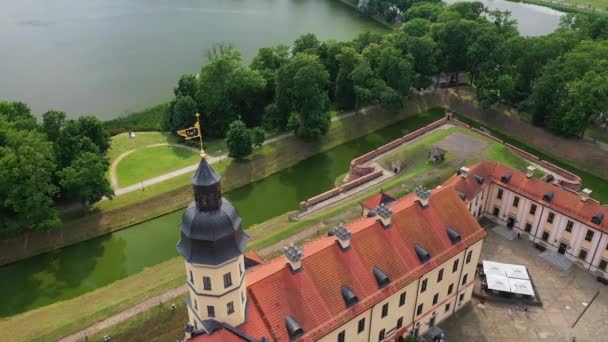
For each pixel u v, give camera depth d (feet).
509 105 517.96
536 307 285.43
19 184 319.68
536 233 330.54
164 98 529.04
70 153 365.61
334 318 214.90
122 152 435.12
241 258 191.01
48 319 274.77
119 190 381.40
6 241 331.57
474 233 266.57
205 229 178.91
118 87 551.59
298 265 215.51
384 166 417.69
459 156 407.44
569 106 450.30
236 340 191.01
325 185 420.77
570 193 315.58
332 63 535.19
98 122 402.11
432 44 516.73
